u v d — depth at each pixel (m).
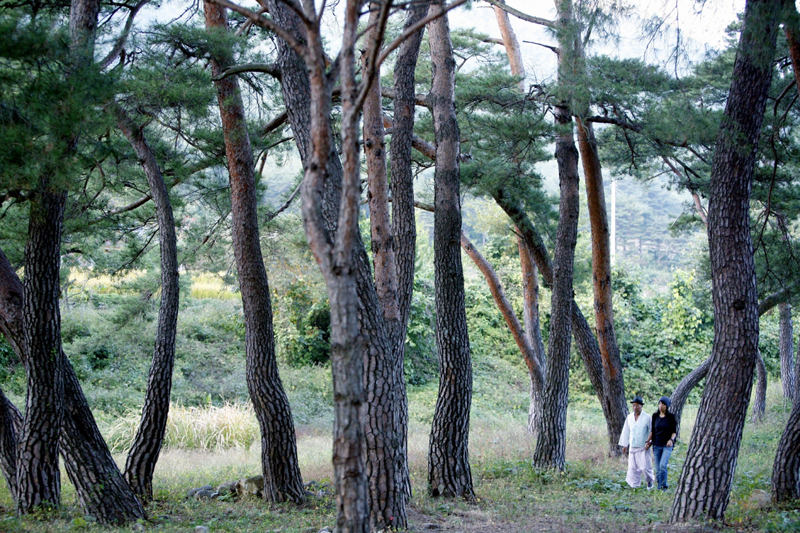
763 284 13.74
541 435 12.27
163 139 10.86
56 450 7.52
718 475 7.28
